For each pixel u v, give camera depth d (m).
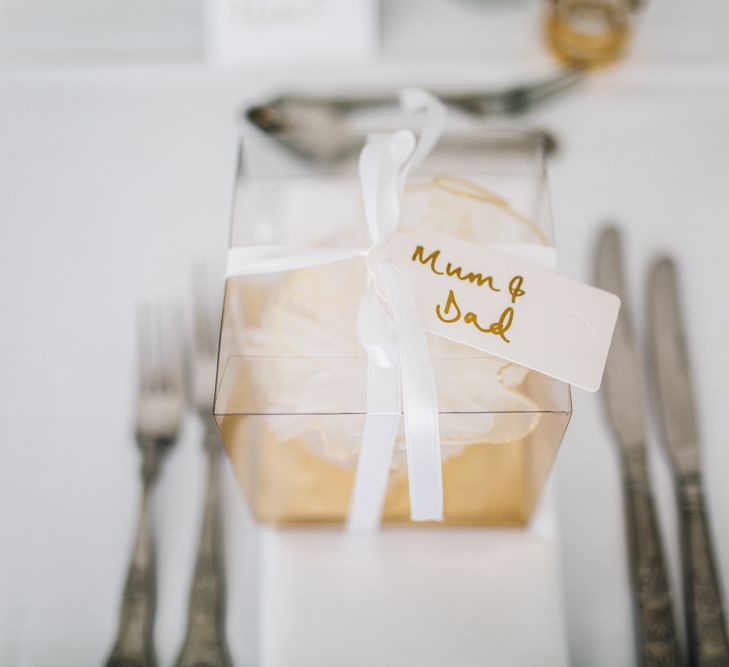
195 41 0.54
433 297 0.37
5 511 0.45
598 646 0.43
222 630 0.43
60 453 0.47
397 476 0.40
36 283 0.50
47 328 0.49
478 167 0.44
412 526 0.44
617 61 0.53
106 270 0.50
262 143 0.46
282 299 0.39
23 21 0.54
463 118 0.52
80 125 0.53
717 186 0.51
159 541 0.44
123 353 0.49
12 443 0.47
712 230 0.50
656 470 0.45
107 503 0.46
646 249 0.50
